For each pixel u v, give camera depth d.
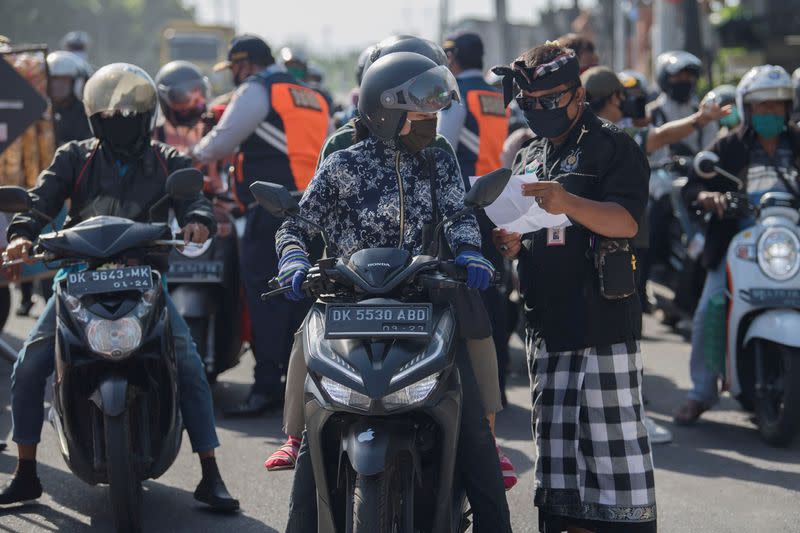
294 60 14.62
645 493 6.07
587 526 6.18
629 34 40.34
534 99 6.04
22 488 7.50
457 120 9.77
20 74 10.64
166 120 11.17
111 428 6.49
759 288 9.05
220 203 10.31
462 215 5.66
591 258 6.11
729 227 9.50
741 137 9.45
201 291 10.16
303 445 5.57
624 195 5.97
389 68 5.64
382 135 5.72
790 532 7.21
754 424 9.89
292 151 10.02
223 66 11.05
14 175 11.71
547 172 6.24
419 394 5.06
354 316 5.09
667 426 9.83
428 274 5.32
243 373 12.12
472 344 5.83
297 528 5.52
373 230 5.75
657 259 13.85
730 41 32.12
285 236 5.76
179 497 7.88
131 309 6.62
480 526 5.68
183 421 7.49
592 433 6.11
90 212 7.47
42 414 7.38
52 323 7.24
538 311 6.23
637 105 9.87
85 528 7.24
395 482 5.16
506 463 6.27
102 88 7.30
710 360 9.61
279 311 10.06
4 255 6.86
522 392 11.16
